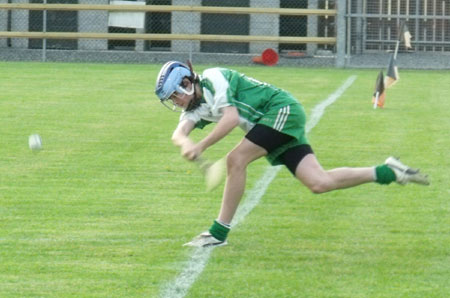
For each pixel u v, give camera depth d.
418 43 64.69
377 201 21.64
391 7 65.00
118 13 65.25
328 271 15.95
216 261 16.55
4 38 69.19
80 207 20.95
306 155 17.09
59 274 15.70
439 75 56.84
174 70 16.83
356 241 18.02
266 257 16.83
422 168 25.80
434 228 19.11
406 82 51.94
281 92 17.08
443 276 15.67
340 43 62.06
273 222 19.56
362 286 15.07
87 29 68.44
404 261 16.61
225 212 17.50
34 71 55.59
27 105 39.28
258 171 25.23
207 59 64.75
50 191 22.72
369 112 37.91
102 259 16.66
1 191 22.69
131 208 20.91
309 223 19.50
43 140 30.48
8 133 31.83
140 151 28.56
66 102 40.47
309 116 36.53
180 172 25.23
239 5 68.06
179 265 16.28
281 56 65.56
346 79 53.16
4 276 15.57
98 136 31.39
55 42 69.81
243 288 14.95
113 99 41.72
